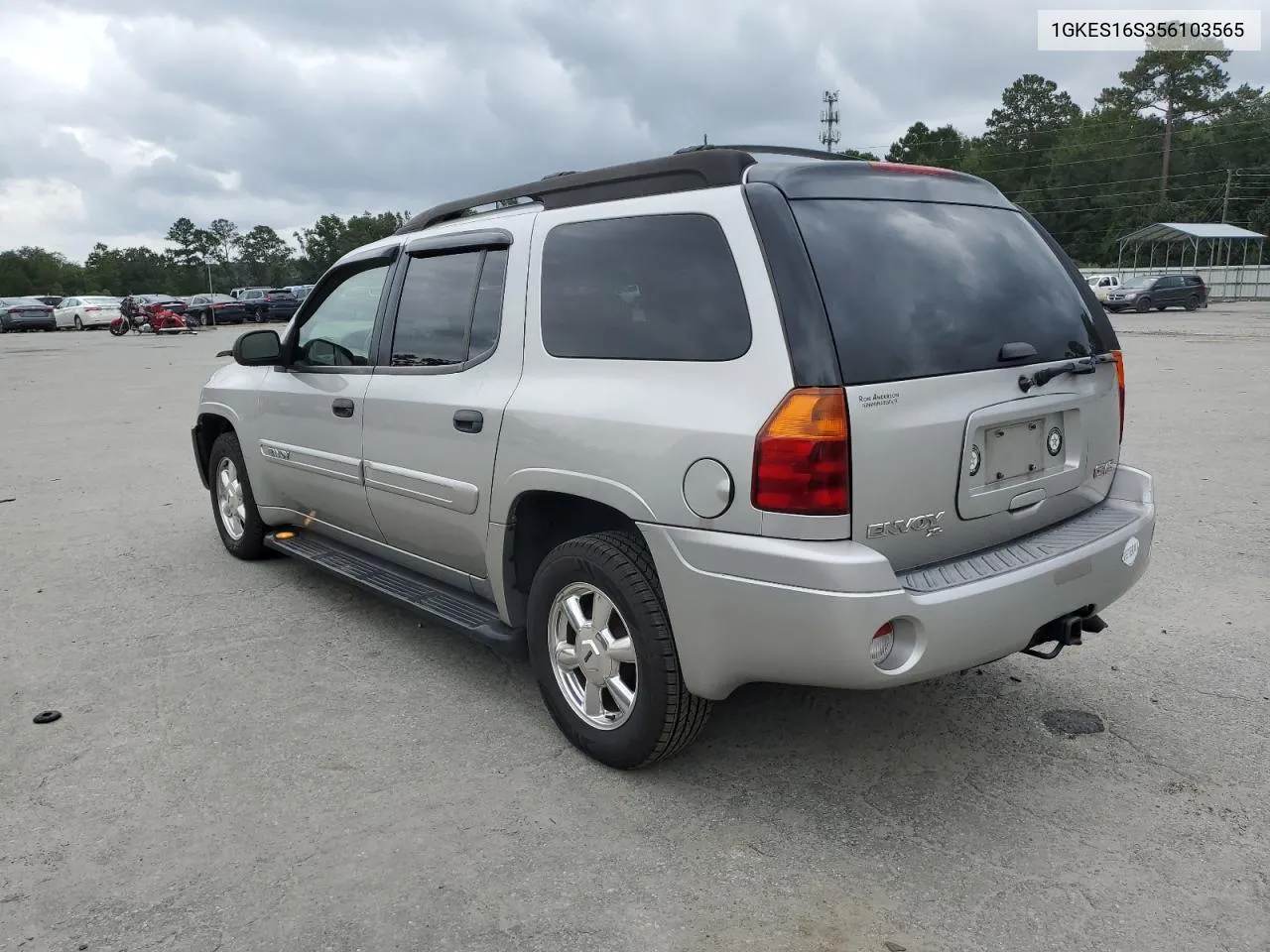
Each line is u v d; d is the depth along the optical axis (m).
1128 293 39.50
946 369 2.88
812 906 2.62
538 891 2.71
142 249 138.75
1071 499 3.37
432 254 4.08
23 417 12.59
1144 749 3.44
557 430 3.24
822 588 2.61
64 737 3.67
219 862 2.87
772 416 2.66
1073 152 90.19
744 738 3.57
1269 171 83.31
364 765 3.43
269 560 5.94
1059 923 2.53
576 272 3.35
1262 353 19.12
